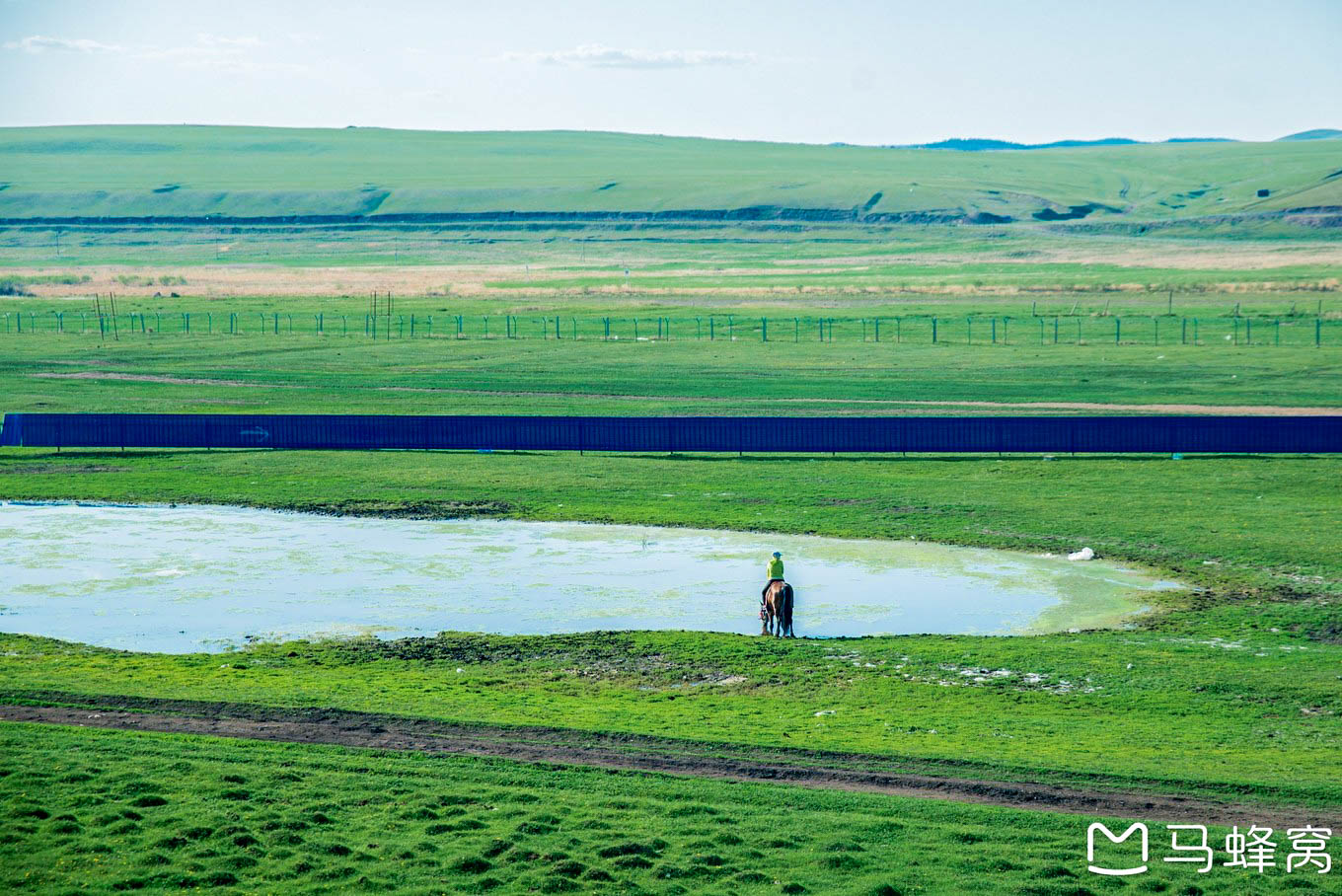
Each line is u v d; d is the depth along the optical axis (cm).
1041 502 5516
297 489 5928
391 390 9400
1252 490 5728
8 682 2928
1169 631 3644
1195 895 1814
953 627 3731
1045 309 15262
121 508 5584
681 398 9006
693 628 3719
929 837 2014
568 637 3541
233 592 4081
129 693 2853
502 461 6662
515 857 1883
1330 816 2156
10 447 7144
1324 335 12125
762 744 2542
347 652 3397
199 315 15338
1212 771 2391
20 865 1809
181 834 1930
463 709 2798
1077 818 2119
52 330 13838
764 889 1798
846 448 6919
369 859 1878
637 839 1975
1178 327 13100
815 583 4256
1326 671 3186
